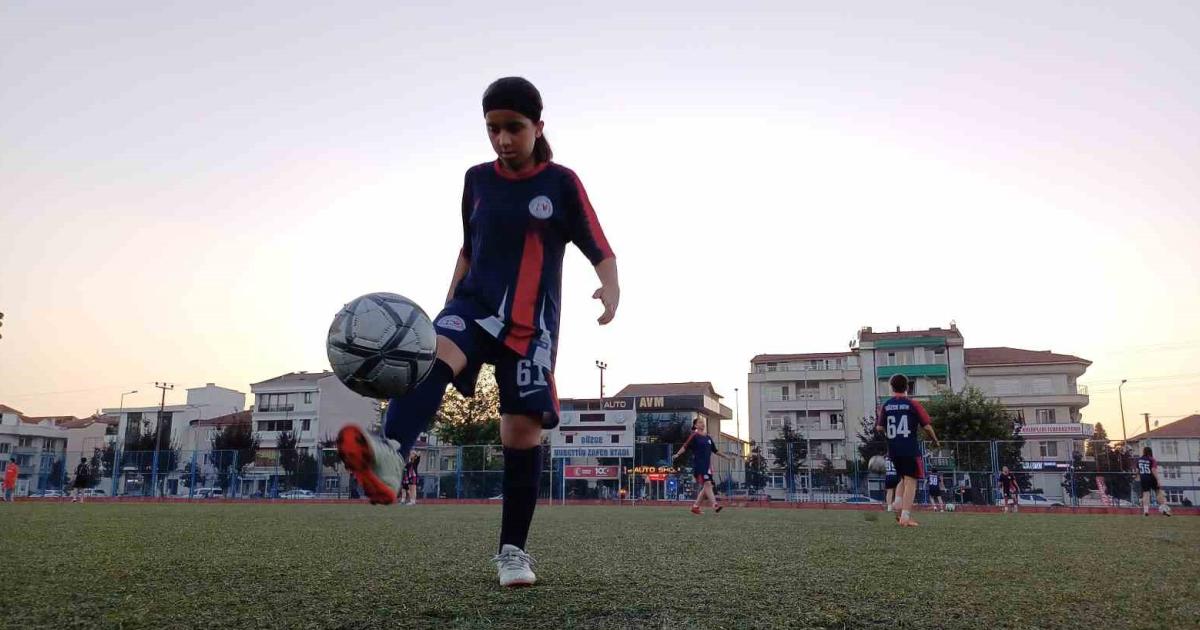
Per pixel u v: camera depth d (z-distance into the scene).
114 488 36.00
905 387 9.04
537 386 2.93
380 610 2.26
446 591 2.64
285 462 34.56
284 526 7.36
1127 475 27.30
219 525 7.53
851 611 2.27
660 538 5.60
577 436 26.02
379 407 66.50
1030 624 2.10
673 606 2.33
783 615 2.19
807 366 68.06
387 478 2.03
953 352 63.69
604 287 3.16
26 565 3.51
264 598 2.48
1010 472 26.30
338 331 2.30
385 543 4.95
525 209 3.01
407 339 2.32
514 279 2.95
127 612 2.23
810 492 30.86
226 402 80.00
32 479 37.47
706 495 13.72
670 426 62.62
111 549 4.42
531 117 2.96
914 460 8.85
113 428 81.62
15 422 76.56
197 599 2.47
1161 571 3.43
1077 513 22.41
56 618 2.14
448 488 31.16
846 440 64.69
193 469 34.91
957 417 44.78
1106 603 2.47
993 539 5.79
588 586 2.76
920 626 2.06
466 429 49.00
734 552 4.29
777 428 66.50
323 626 2.02
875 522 9.34
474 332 2.81
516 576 2.73
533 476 2.98
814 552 4.30
